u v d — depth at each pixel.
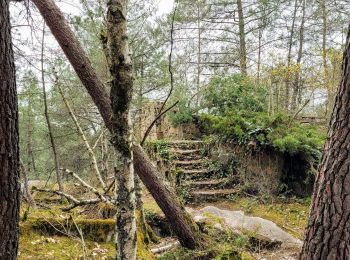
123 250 2.25
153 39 11.36
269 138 7.18
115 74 2.13
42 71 5.40
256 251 4.37
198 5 13.62
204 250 4.03
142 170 4.10
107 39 2.16
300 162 7.18
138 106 10.91
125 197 2.25
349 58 2.36
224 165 7.81
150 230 4.88
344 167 2.34
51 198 6.23
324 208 2.42
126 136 2.23
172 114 9.80
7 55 1.90
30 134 11.52
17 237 2.07
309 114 12.05
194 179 7.62
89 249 3.63
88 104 10.20
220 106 9.38
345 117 2.36
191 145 8.63
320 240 2.43
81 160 11.51
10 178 1.96
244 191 7.29
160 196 4.14
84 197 5.76
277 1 13.10
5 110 1.90
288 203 6.91
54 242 3.65
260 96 9.31
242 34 13.77
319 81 10.09
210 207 5.82
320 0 13.79
